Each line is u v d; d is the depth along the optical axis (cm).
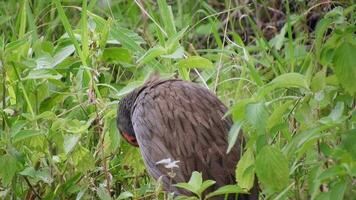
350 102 899
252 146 869
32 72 1082
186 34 1391
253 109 839
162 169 968
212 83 1188
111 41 1178
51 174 1037
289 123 984
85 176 1033
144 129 983
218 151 959
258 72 1209
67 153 1010
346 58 857
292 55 1149
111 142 1037
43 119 1072
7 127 1023
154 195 992
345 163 830
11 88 1110
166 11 1173
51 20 1411
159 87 1006
